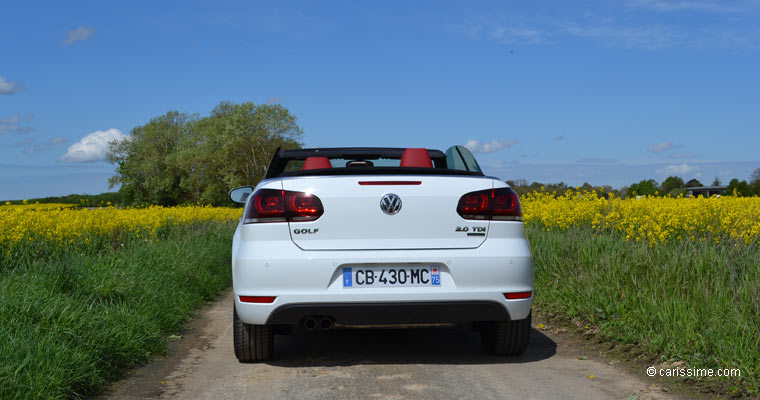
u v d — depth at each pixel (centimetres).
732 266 541
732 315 422
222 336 539
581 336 512
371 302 385
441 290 390
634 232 812
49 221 948
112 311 512
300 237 391
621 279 571
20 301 456
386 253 390
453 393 353
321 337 529
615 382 372
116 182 9344
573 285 605
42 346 380
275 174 559
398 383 375
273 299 386
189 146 8531
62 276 575
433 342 505
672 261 574
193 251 958
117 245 999
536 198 1374
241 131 7231
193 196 8619
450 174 416
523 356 448
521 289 400
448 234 397
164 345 477
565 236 863
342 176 400
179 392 365
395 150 550
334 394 353
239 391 363
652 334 445
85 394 363
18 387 329
